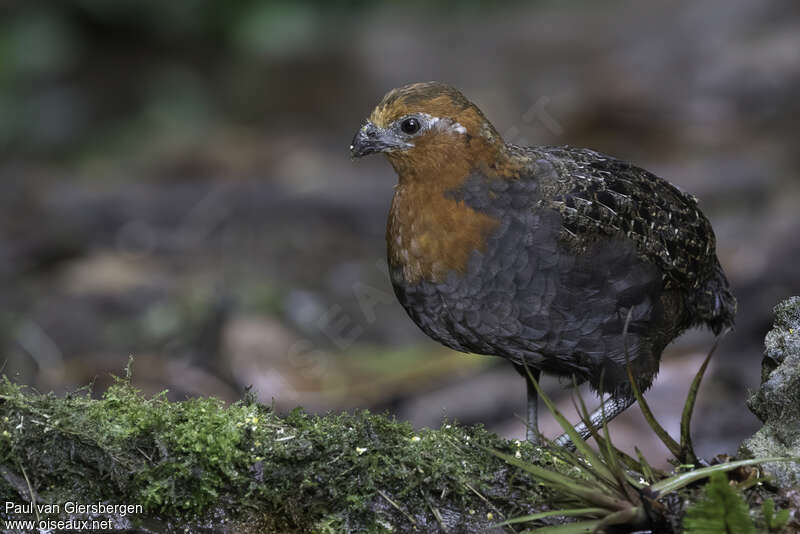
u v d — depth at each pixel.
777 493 5.19
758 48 19.52
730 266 12.26
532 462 5.38
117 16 20.81
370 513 5.22
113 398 5.38
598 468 5.12
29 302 13.05
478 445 5.48
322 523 5.21
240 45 21.58
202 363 11.09
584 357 6.46
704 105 17.95
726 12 21.55
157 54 21.33
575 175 6.50
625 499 4.99
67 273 14.09
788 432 5.42
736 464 4.90
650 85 18.81
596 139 17.25
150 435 5.22
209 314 11.89
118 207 15.80
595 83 19.38
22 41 19.70
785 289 11.05
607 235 6.34
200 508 5.22
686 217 6.91
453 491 5.25
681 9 22.64
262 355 10.88
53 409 5.23
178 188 16.30
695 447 9.01
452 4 25.61
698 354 10.04
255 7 21.84
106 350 11.69
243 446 5.25
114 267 13.92
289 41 21.58
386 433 5.42
